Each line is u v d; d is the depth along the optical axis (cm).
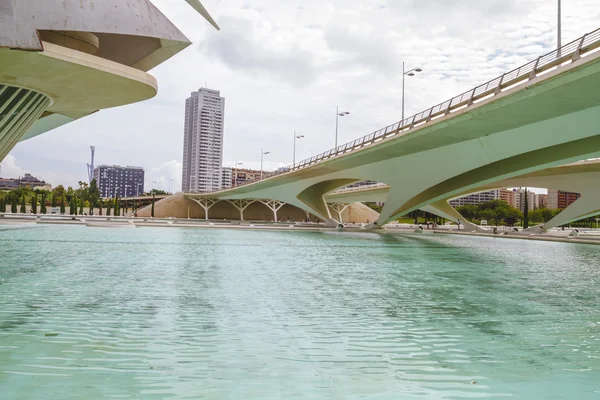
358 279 1376
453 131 2684
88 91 2338
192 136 17250
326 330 762
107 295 1007
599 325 827
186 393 492
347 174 4512
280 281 1283
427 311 932
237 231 4462
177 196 8825
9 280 1185
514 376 563
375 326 798
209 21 2694
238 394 493
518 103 2088
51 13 1927
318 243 2989
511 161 3044
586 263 1959
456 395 503
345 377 551
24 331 712
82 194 11056
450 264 1867
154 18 2311
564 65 1775
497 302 1041
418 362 611
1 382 508
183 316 830
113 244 2380
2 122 2234
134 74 2188
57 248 2075
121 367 564
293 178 5528
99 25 2086
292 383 527
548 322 848
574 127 2186
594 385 536
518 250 2702
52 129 3450
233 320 810
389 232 4997
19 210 8925
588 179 3956
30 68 1986
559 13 2414
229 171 17762
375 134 3556
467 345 693
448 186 3647
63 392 485
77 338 680
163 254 1934
